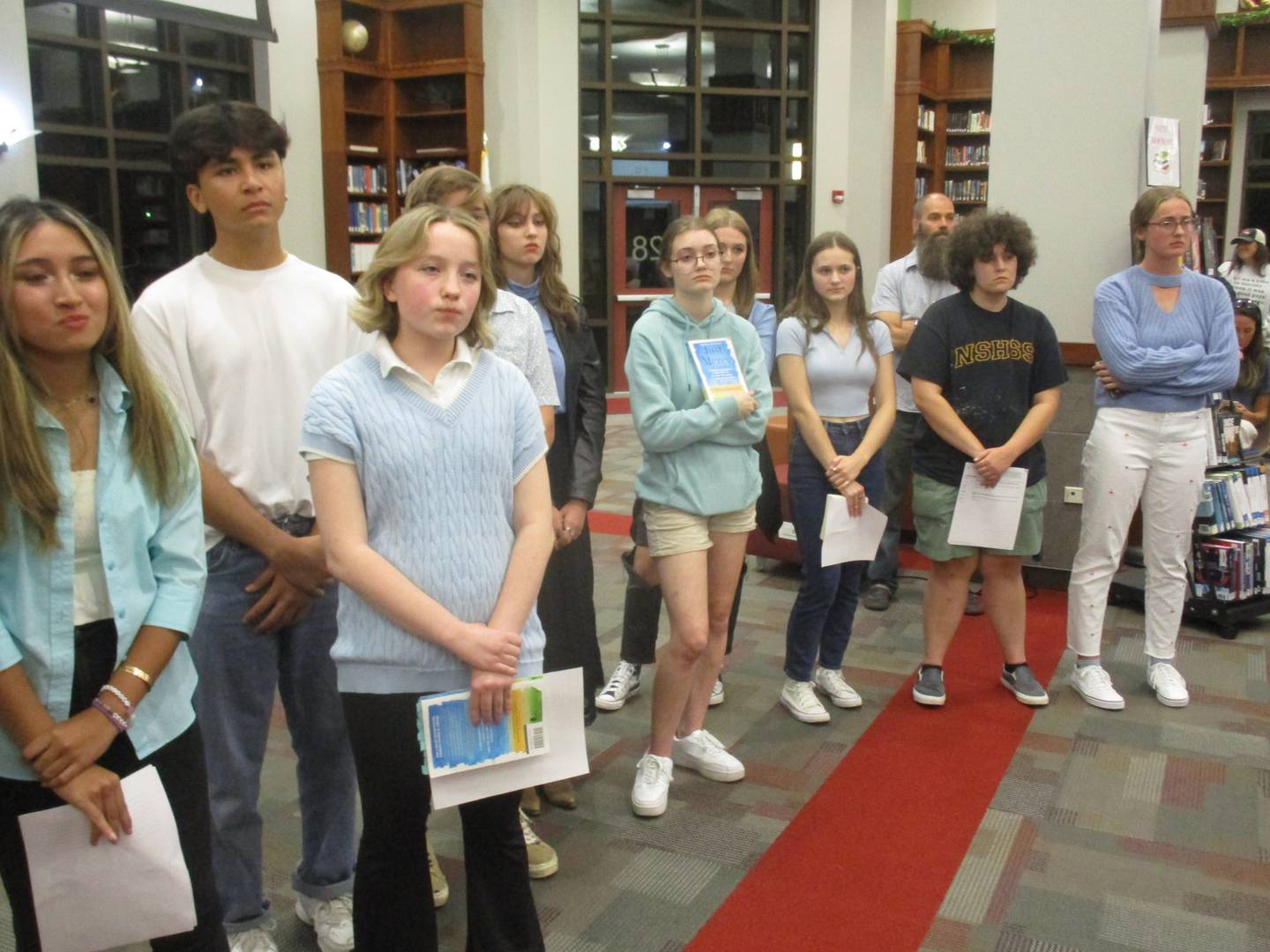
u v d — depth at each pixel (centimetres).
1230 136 1102
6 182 511
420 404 162
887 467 428
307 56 859
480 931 176
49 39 691
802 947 210
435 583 161
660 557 254
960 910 223
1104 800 270
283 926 219
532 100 939
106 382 148
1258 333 448
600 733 312
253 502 190
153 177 766
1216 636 393
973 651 378
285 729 316
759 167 1040
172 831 147
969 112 1160
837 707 331
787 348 315
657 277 1038
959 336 313
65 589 141
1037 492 321
